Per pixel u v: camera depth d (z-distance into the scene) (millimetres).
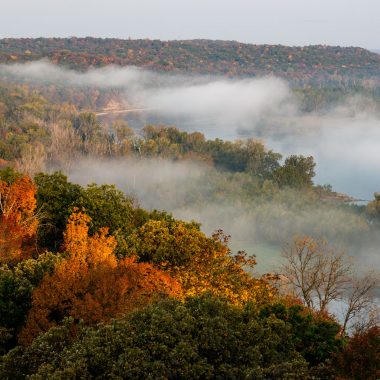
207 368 22188
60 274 33750
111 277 33562
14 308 33500
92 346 23203
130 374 21328
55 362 23672
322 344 26344
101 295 32344
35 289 33656
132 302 31719
